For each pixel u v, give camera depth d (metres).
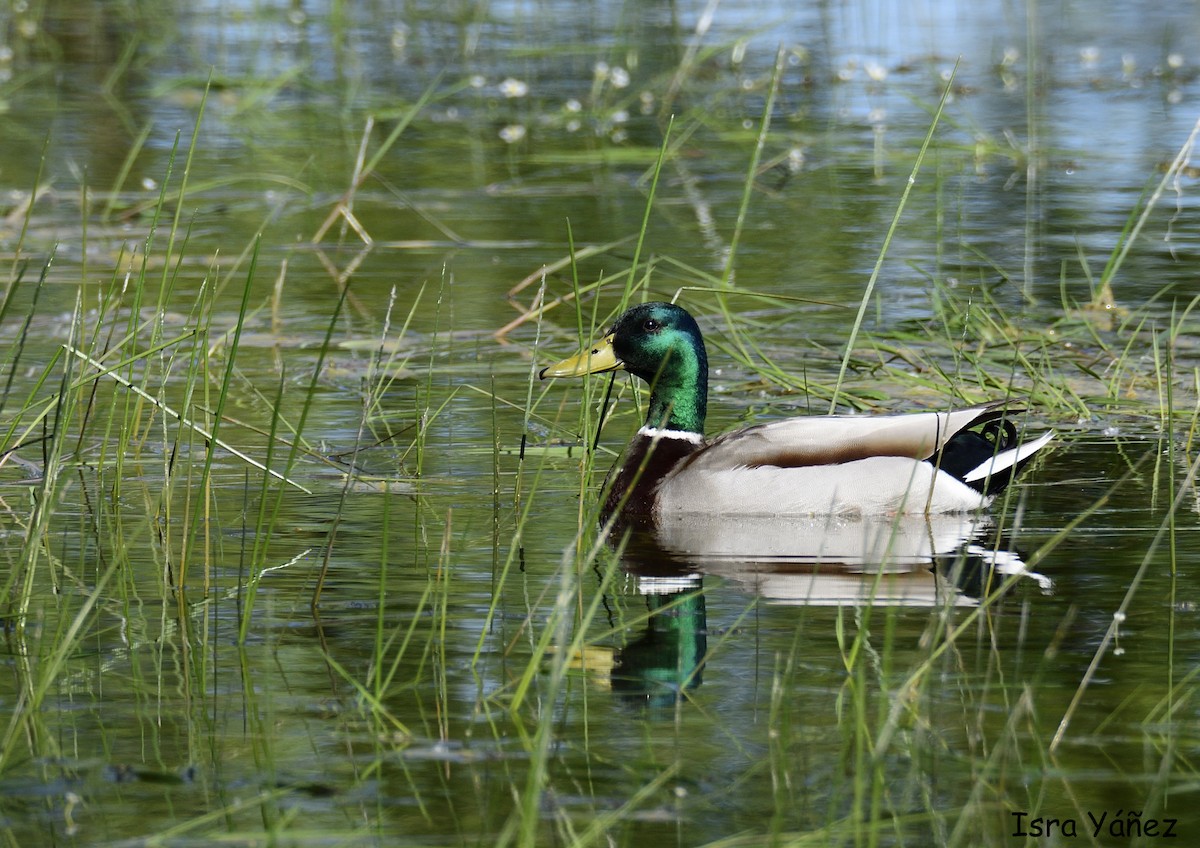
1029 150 25.58
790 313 19.11
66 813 7.56
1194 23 39.44
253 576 9.96
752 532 12.27
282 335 18.28
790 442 12.82
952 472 12.72
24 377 16.20
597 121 30.83
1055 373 16.48
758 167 27.11
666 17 39.38
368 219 24.08
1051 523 12.05
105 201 24.59
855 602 10.36
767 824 7.44
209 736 8.38
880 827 7.41
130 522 12.15
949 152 27.59
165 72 34.62
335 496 12.95
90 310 19.09
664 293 19.73
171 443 14.34
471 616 10.16
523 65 35.16
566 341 17.92
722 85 32.84
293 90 33.09
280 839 7.28
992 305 18.78
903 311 18.88
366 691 8.81
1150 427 14.75
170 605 10.38
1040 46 36.56
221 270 21.06
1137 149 27.25
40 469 13.57
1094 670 9.09
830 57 35.31
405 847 7.21
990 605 10.20
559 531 12.11
